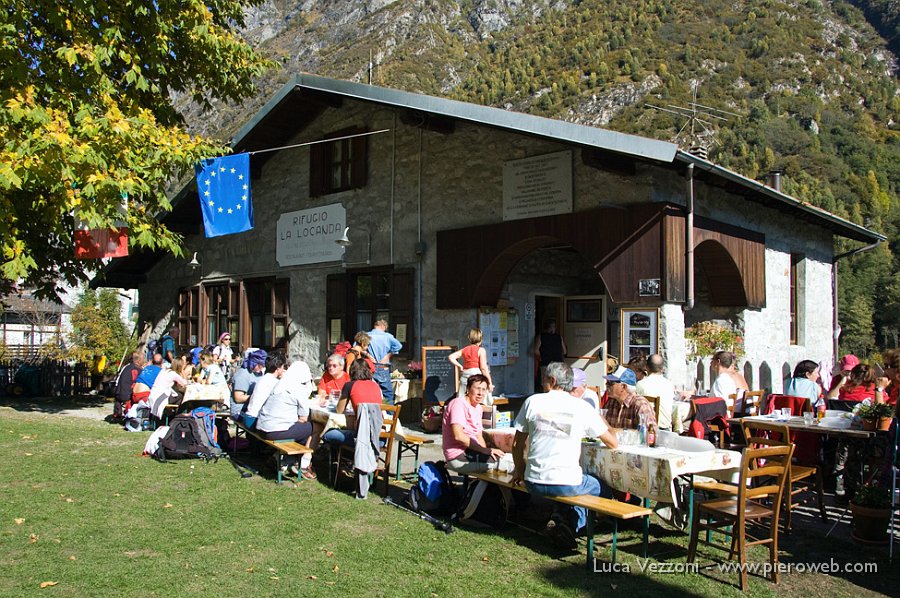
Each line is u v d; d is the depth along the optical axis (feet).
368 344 33.32
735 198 35.06
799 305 43.55
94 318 77.77
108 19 36.65
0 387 54.24
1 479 22.81
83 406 45.85
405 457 27.81
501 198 35.09
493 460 19.03
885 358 23.02
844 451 21.93
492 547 16.97
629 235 29.76
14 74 33.09
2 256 37.93
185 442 26.48
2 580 14.25
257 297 50.67
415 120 38.68
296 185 47.44
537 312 41.68
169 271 59.98
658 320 28.91
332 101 43.88
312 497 21.25
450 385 35.47
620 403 20.02
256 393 25.22
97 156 32.04
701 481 18.45
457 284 36.65
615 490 17.95
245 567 15.29
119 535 17.25
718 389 25.81
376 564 15.62
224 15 42.98
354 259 42.86
